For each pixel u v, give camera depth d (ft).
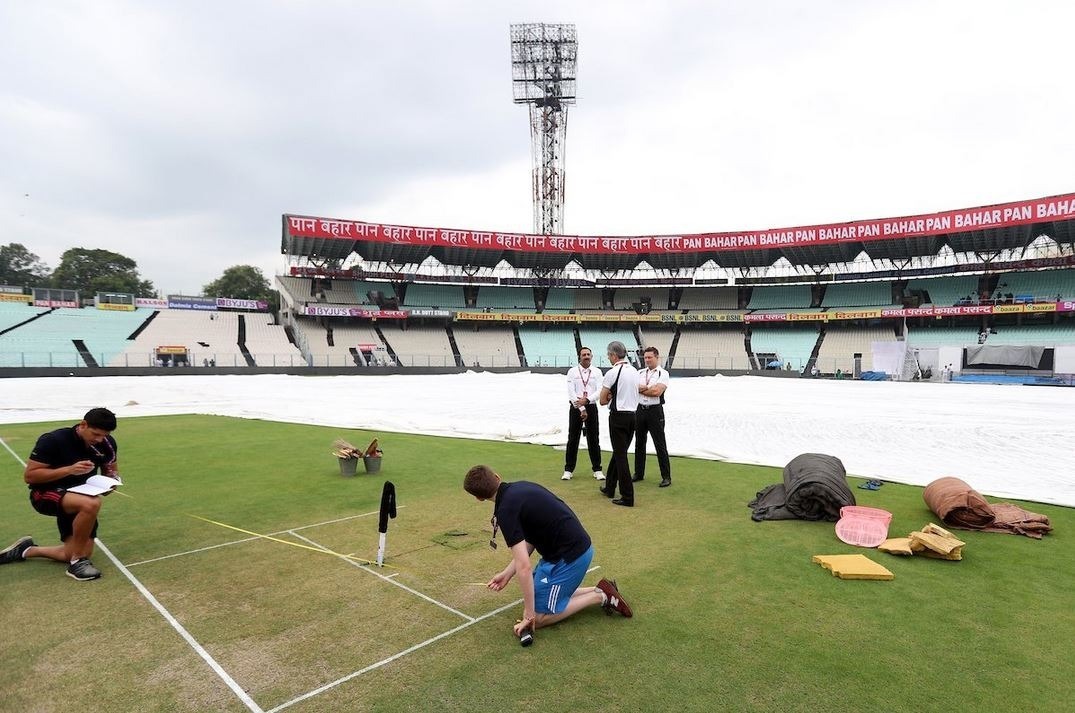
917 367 145.07
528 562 11.75
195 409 60.18
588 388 26.68
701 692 10.08
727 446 36.88
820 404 67.51
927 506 22.06
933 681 10.44
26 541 16.38
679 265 189.16
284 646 11.69
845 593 14.26
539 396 77.00
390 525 19.86
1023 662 11.11
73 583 14.80
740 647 11.66
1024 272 152.97
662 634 12.21
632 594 14.26
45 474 15.21
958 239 154.20
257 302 180.14
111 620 12.78
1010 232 146.20
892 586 14.69
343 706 9.68
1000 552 17.19
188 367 123.65
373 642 11.85
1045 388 112.78
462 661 11.12
